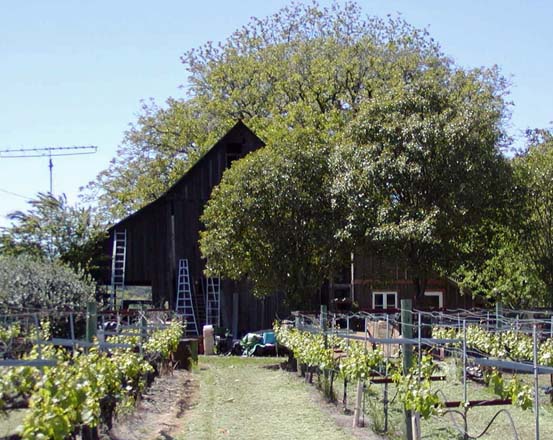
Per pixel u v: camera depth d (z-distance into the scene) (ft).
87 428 26.53
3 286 52.08
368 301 101.30
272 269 71.82
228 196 71.97
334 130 116.78
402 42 132.57
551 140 79.30
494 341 47.91
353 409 40.50
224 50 140.87
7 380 22.84
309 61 132.05
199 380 57.16
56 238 93.56
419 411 29.35
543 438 32.40
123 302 96.27
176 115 142.41
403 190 72.49
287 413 40.16
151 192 142.10
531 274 77.30
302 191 71.46
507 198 72.95
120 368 33.55
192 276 98.12
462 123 71.77
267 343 83.61
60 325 49.21
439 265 72.28
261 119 128.88
